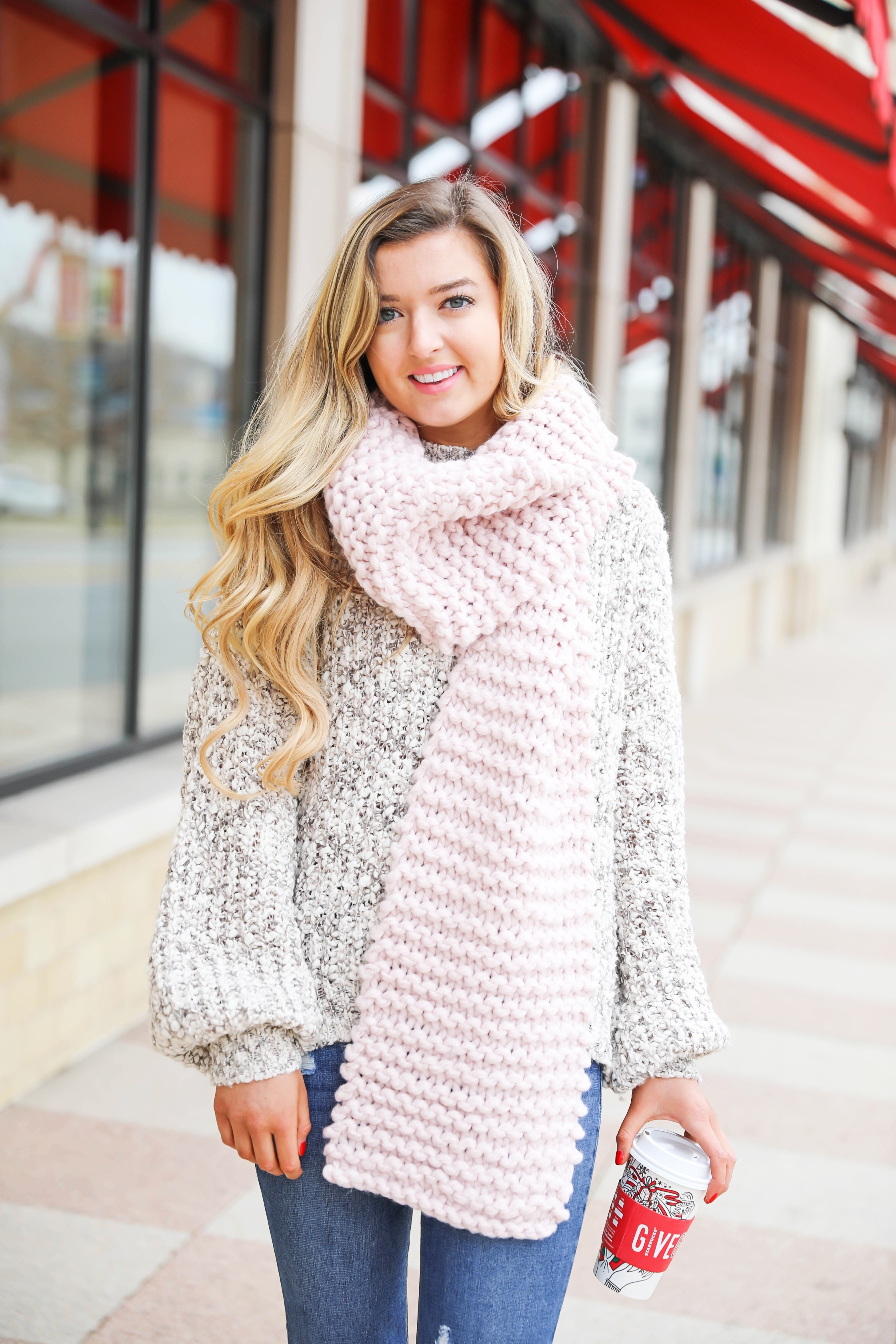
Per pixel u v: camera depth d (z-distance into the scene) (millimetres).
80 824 3307
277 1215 1428
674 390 10289
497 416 1438
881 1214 2865
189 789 1399
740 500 13383
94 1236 2619
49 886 3217
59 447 3961
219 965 1345
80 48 3742
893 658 14352
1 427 3787
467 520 1364
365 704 1374
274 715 1375
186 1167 2926
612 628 1410
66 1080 3320
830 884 5609
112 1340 2279
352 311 1371
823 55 4625
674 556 10445
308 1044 1373
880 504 31375
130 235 3959
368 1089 1364
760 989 4273
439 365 1367
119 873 3541
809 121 5090
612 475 1391
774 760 8328
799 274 13625
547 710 1337
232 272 4383
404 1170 1356
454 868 1346
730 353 12109
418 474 1329
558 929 1362
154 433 4148
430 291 1356
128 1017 3658
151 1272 2502
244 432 1537
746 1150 3137
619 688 1420
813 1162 3092
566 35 7211
